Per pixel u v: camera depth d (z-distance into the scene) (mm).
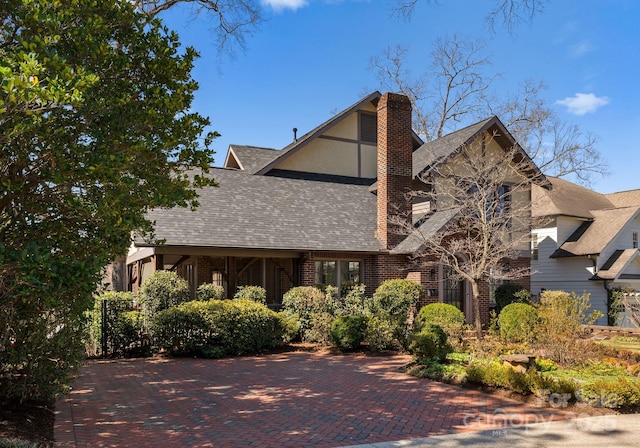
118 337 14023
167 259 19812
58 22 5688
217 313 14180
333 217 19828
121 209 6008
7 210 6629
